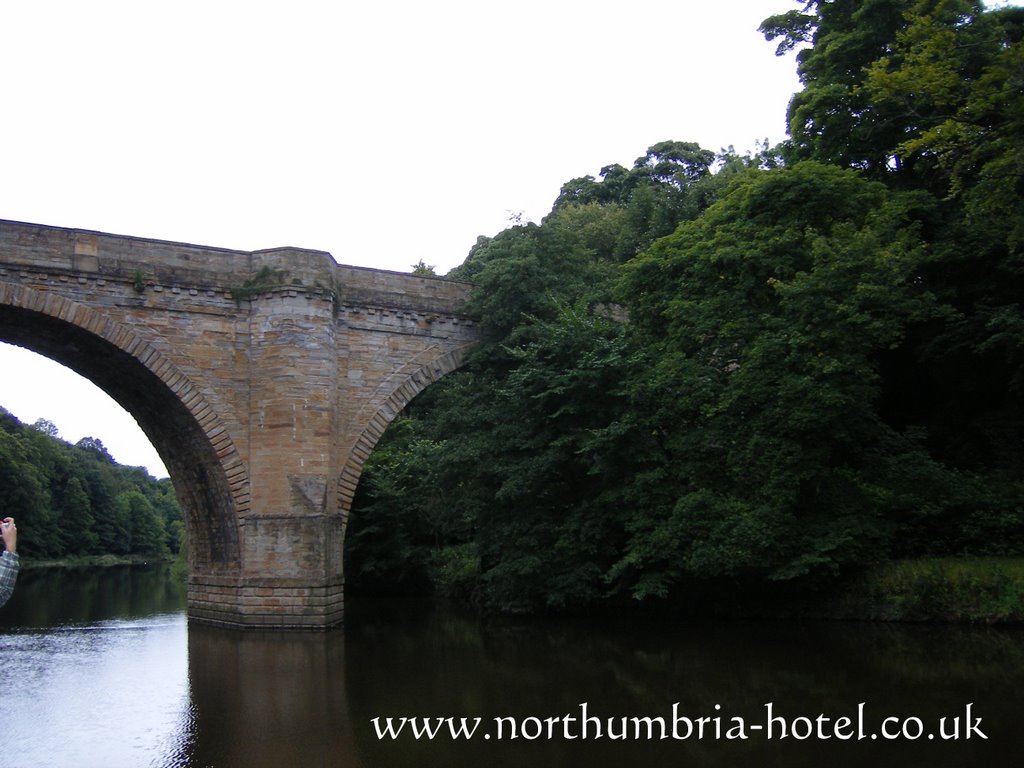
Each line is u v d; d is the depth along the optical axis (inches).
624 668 772.6
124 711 637.9
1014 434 1080.8
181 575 2785.4
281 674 773.3
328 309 1135.0
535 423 1160.8
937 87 817.5
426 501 1605.6
